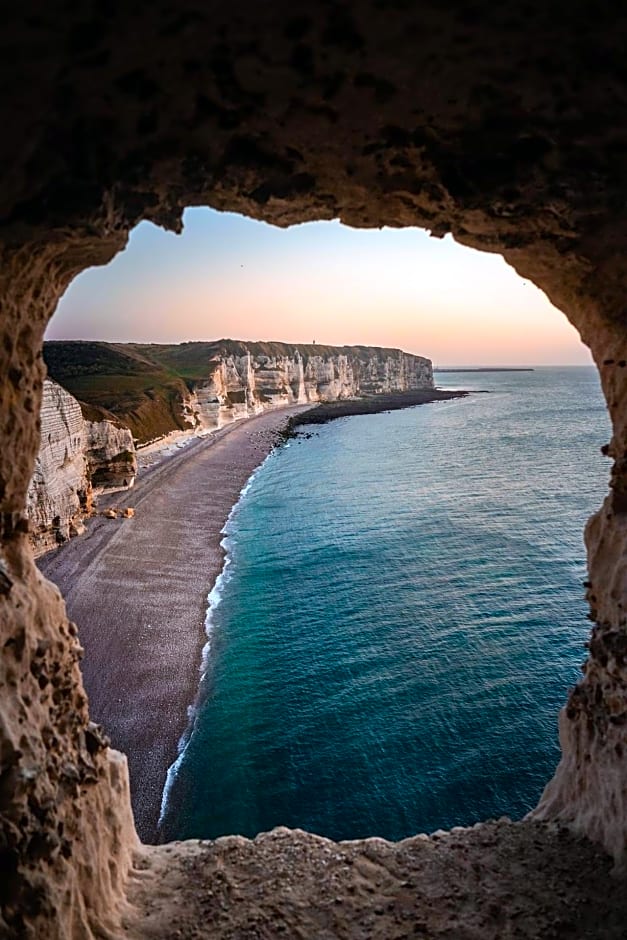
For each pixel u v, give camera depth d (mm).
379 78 4527
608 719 7082
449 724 19969
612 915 6047
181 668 23203
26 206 4758
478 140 5211
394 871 7023
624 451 7340
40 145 4406
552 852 7098
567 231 6133
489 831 7730
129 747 18781
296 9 3848
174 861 7414
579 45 4199
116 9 3600
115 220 5383
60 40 3658
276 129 5094
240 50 4191
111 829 6914
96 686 21578
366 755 18719
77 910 5617
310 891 6695
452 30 4070
